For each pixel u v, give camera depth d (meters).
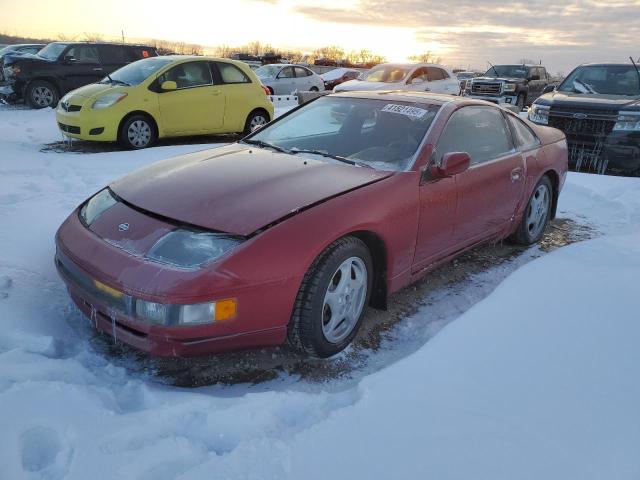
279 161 3.36
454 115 3.75
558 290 3.27
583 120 8.19
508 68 19.39
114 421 2.06
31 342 2.66
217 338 2.43
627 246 4.09
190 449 1.95
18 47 17.64
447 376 2.44
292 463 1.90
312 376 2.72
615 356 2.60
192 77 9.05
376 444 2.01
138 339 2.45
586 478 1.87
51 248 3.81
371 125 3.77
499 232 4.28
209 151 3.74
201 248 2.46
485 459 1.94
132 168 6.58
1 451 1.85
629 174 8.34
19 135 9.27
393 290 3.23
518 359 2.57
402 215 3.09
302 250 2.55
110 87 8.48
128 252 2.53
